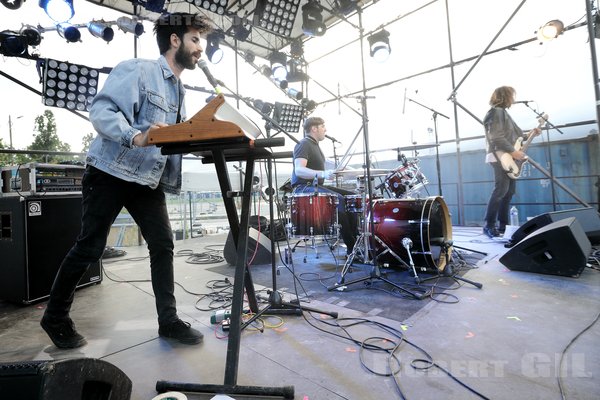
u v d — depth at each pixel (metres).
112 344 1.33
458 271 2.29
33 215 1.92
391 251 2.28
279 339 1.33
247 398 0.94
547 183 4.64
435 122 4.01
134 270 2.82
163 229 1.43
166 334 1.37
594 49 2.25
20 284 1.89
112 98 1.15
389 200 2.43
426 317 1.51
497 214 3.89
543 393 0.91
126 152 1.23
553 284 1.93
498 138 3.46
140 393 0.98
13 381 0.56
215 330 1.47
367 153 2.12
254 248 2.89
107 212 1.26
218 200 6.17
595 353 1.12
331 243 3.74
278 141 0.91
